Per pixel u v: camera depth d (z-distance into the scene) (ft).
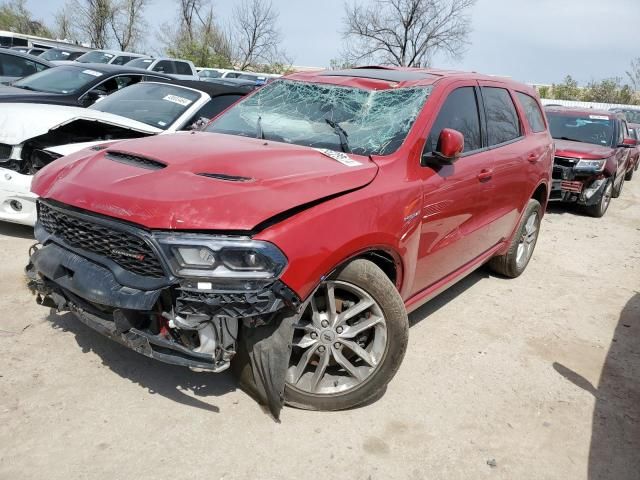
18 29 161.89
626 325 16.49
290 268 8.87
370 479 9.29
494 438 10.62
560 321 16.34
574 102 115.85
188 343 9.27
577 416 11.59
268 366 9.52
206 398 10.85
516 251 18.74
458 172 13.03
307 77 14.76
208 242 8.55
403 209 10.96
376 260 11.37
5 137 17.11
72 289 9.40
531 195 18.13
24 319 13.11
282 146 11.53
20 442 9.30
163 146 11.10
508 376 12.89
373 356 10.63
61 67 29.35
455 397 11.82
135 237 8.80
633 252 25.25
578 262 22.75
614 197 40.83
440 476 9.53
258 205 8.90
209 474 9.04
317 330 10.32
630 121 73.67
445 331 14.88
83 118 18.48
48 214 10.42
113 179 9.73
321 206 9.53
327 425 10.46
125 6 139.44
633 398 12.50
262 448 9.71
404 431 10.55
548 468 9.98
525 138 17.57
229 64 125.08
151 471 8.98
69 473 8.79
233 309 8.73
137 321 9.16
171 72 55.93
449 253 13.67
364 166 10.94
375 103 13.07
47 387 10.73
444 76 14.24
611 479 9.86
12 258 16.72
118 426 9.90
